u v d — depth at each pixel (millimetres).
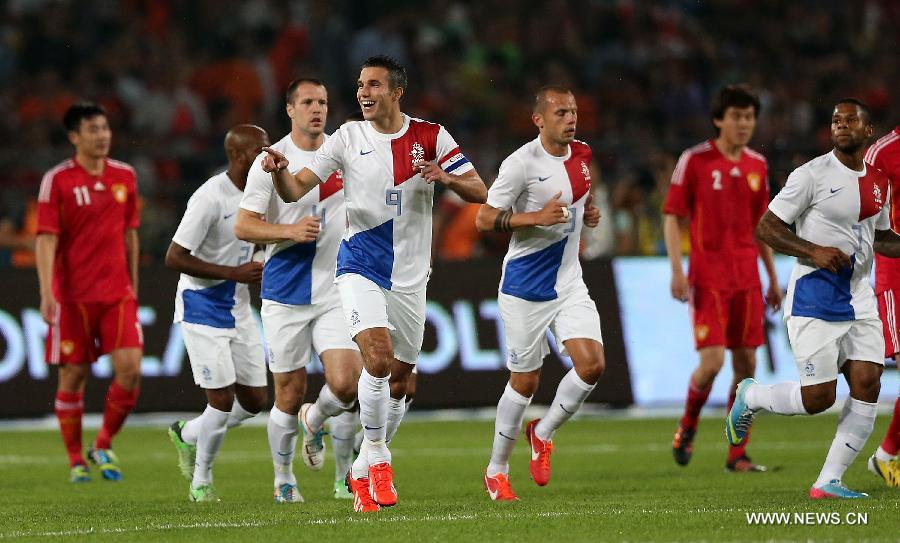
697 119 76938
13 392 48312
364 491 26016
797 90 79938
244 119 74312
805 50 84125
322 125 29062
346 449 30109
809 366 27344
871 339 27203
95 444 36312
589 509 25922
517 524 23516
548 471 29703
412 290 26547
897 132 31984
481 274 51156
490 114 76125
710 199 36688
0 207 59219
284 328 29047
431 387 49938
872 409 27203
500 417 29094
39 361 48750
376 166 25875
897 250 28031
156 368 48875
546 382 49688
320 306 28906
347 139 26016
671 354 51625
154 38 76875
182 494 32031
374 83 25688
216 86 75000
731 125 36750
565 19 82250
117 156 62250
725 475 34781
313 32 79312
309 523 24000
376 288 25922
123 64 74062
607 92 77625
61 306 35906
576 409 28938
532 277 28766
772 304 37875
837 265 26422
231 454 42438
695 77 80000
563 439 45656
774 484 32062
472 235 60531
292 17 80625
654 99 77562
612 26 81938
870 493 28594
